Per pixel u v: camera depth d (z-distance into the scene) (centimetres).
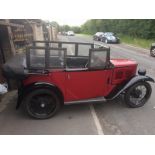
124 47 2159
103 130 457
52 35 2212
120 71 548
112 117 516
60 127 465
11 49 709
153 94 664
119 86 557
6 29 700
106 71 524
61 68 481
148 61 1295
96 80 520
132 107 568
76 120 496
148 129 466
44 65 471
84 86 514
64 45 545
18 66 456
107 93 551
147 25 2738
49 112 499
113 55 1506
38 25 1372
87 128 464
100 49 497
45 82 477
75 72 491
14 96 613
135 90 566
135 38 2944
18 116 508
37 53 462
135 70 581
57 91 486
